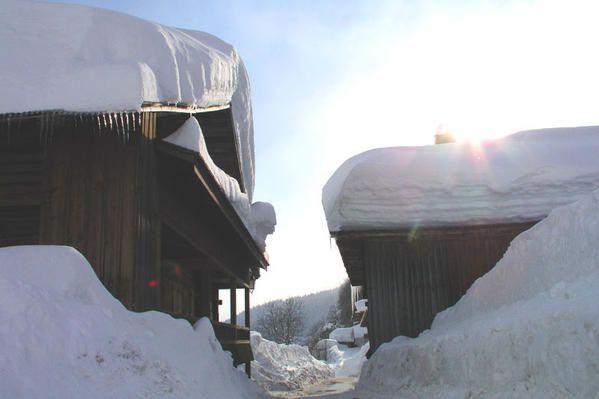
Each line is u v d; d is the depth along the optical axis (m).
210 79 10.88
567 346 4.57
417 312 12.12
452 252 12.31
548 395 4.71
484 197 12.09
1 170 8.21
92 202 8.00
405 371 9.24
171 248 12.67
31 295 4.36
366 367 11.91
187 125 9.70
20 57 7.79
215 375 6.48
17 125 7.74
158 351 5.34
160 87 8.62
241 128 15.15
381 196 12.23
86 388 4.00
